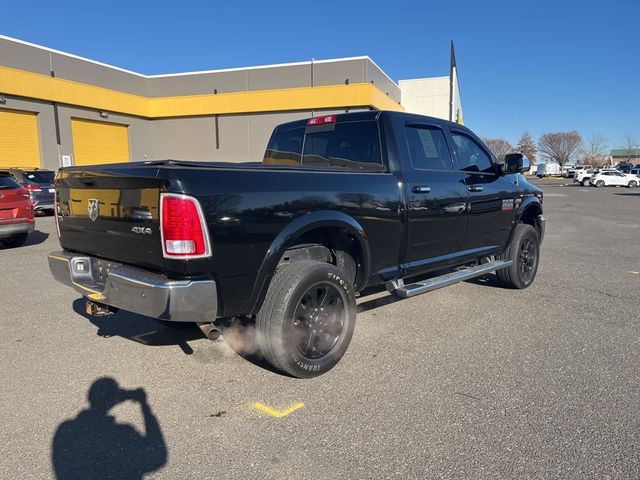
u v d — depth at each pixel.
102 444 2.87
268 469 2.62
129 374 3.80
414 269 4.68
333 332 3.85
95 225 3.62
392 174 4.39
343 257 4.17
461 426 3.03
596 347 4.35
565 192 36.78
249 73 29.31
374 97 27.38
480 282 6.82
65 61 25.30
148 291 3.05
